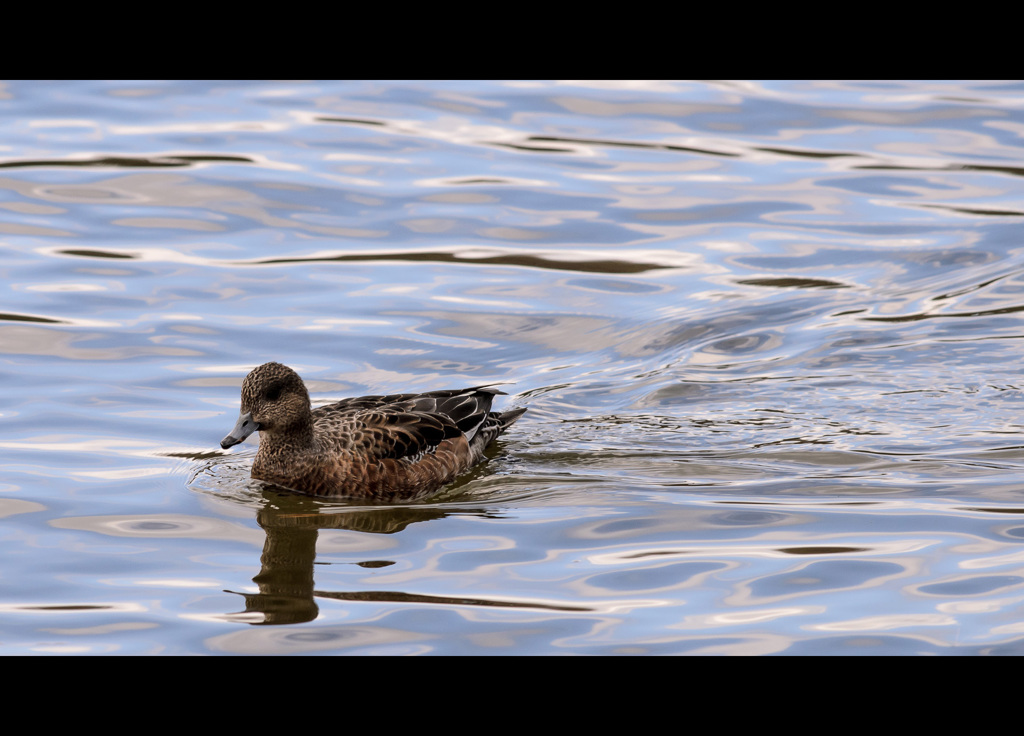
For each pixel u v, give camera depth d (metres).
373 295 16.84
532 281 17.41
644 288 17.25
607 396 14.73
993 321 16.28
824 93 23.88
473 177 20.38
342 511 12.29
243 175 20.17
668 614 10.02
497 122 22.55
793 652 9.45
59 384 14.30
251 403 12.49
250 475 12.95
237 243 18.16
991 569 10.65
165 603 10.23
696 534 11.52
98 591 10.39
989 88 24.02
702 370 15.30
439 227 18.81
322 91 23.69
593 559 11.03
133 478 12.49
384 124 22.33
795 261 17.95
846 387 14.84
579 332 16.14
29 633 9.71
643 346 15.80
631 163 21.05
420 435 12.91
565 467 13.17
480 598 10.32
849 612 10.00
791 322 16.38
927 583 10.44
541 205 19.55
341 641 9.67
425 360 15.30
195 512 11.97
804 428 13.94
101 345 15.24
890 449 13.38
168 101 23.05
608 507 12.17
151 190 19.64
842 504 12.10
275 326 15.91
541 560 11.03
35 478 12.33
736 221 19.17
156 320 15.91
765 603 10.17
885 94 23.81
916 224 18.98
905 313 16.55
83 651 9.48
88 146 21.06
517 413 13.95
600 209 19.45
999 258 17.92
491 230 18.77
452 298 16.84
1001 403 14.40
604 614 10.03
